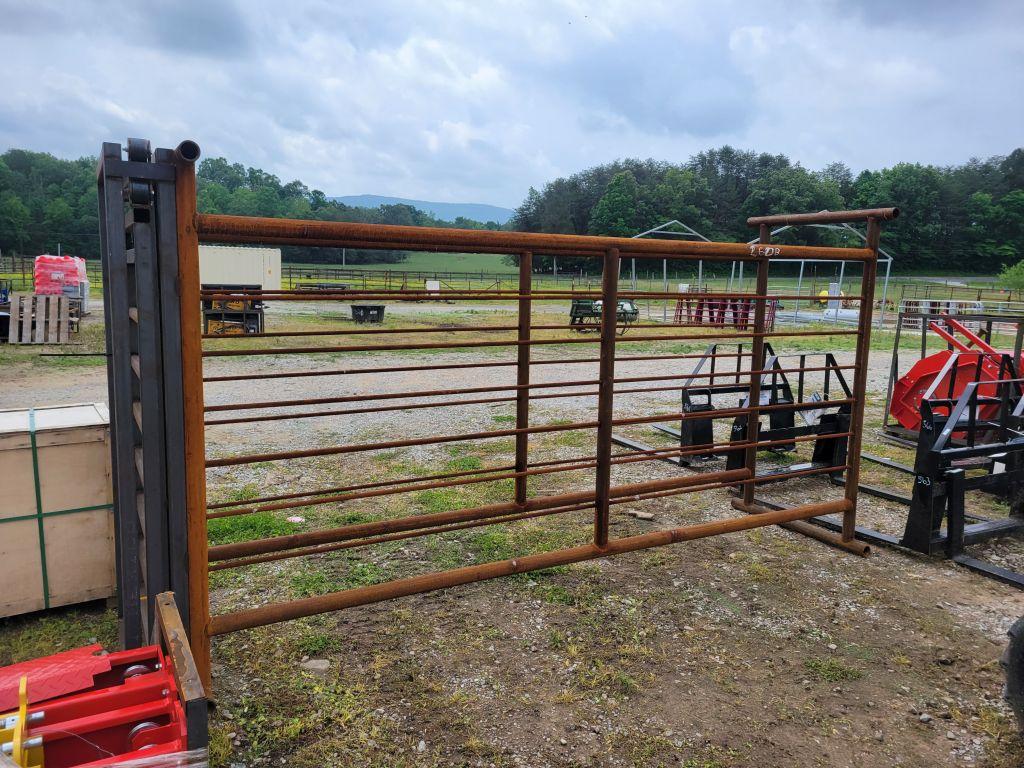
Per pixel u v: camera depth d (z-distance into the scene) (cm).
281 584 413
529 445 768
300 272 5209
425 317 2622
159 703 185
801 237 9906
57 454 364
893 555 474
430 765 264
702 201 10544
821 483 644
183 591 265
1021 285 5591
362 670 326
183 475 258
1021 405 543
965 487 466
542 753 271
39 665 199
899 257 10044
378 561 447
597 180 11581
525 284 406
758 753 274
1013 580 427
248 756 266
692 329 2273
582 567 445
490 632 362
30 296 1653
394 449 738
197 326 250
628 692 313
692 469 679
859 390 462
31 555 363
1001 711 304
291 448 736
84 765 151
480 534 494
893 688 320
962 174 11512
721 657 343
